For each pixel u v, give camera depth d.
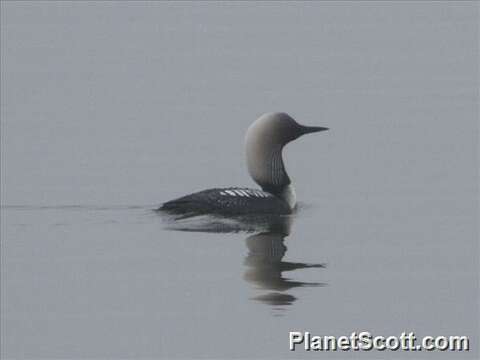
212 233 27.44
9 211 30.34
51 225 28.52
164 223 28.67
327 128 32.06
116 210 30.39
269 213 30.03
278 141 31.59
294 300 20.88
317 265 23.94
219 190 30.34
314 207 32.06
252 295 21.22
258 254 24.97
